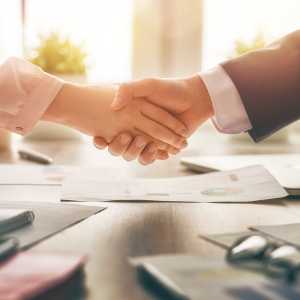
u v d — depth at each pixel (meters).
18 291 0.34
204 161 1.14
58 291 0.38
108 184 0.88
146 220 0.64
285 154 1.34
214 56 1.89
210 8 1.88
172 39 1.89
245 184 0.86
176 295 0.37
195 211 0.70
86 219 0.64
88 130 1.04
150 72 1.90
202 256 0.46
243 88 0.95
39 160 1.24
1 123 1.05
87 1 1.85
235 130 0.99
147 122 1.01
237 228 0.60
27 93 1.03
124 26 1.88
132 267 0.45
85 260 0.43
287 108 0.95
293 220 0.65
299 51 0.96
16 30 1.82
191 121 1.01
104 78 1.87
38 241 0.53
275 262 0.41
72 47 1.67
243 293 0.36
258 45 1.73
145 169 1.15
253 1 1.86
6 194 0.82
